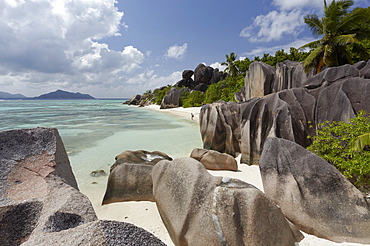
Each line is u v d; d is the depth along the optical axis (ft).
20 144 10.50
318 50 48.93
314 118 25.49
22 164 9.77
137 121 83.51
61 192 8.45
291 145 15.08
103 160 31.53
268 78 59.52
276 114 26.48
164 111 143.13
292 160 14.60
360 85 22.40
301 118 25.82
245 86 72.38
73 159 31.96
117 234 4.94
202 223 10.44
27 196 8.25
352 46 51.75
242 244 9.42
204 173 12.27
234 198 10.22
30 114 116.06
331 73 28.09
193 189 11.57
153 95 257.34
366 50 50.88
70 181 10.86
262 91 60.54
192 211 11.09
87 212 7.20
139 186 17.98
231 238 9.52
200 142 43.52
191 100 151.74
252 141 27.91
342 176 13.23
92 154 34.78
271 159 15.21
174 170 13.66
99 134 53.31
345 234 11.57
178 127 66.23
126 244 4.79
